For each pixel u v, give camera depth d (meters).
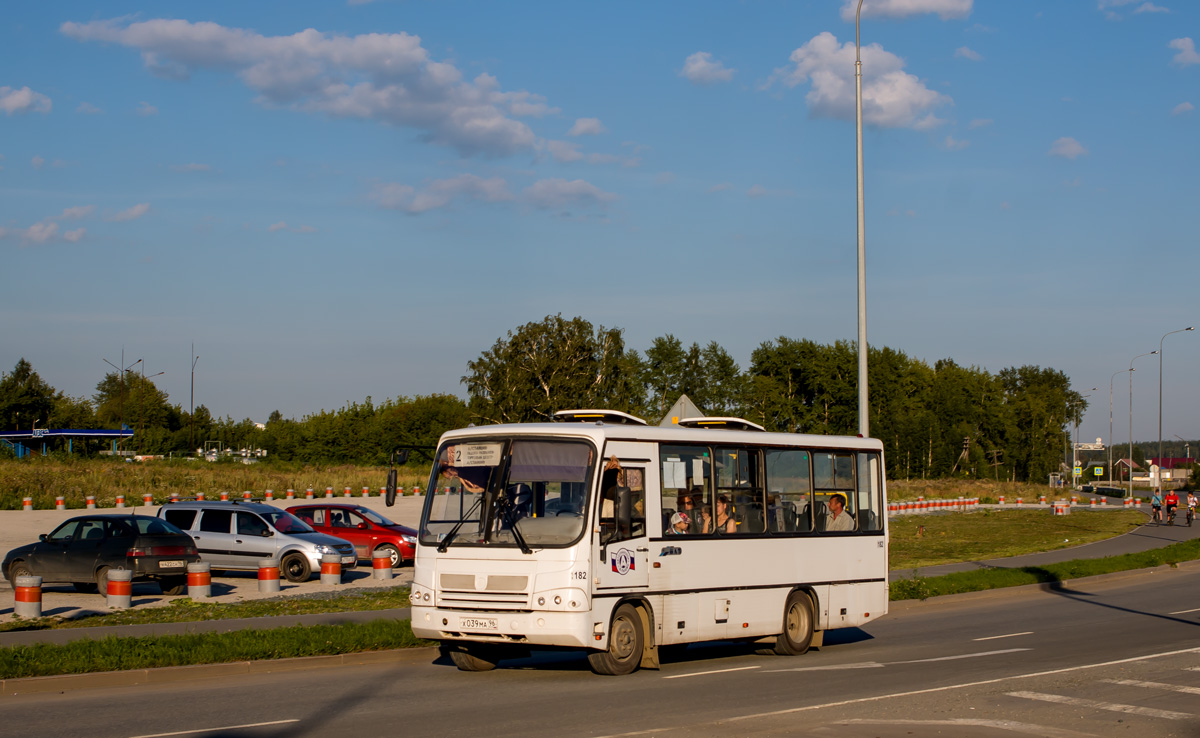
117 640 13.73
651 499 13.70
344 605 19.75
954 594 25.09
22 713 10.41
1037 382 182.12
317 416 108.88
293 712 10.51
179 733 9.35
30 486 47.41
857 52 24.53
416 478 64.31
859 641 17.94
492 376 67.62
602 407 66.56
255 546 24.92
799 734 9.38
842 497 17.00
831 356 121.81
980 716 10.41
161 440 102.31
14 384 93.88
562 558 12.52
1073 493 113.50
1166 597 25.81
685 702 11.20
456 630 12.79
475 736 9.26
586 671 13.79
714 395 114.94
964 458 129.50
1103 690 12.07
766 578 15.30
